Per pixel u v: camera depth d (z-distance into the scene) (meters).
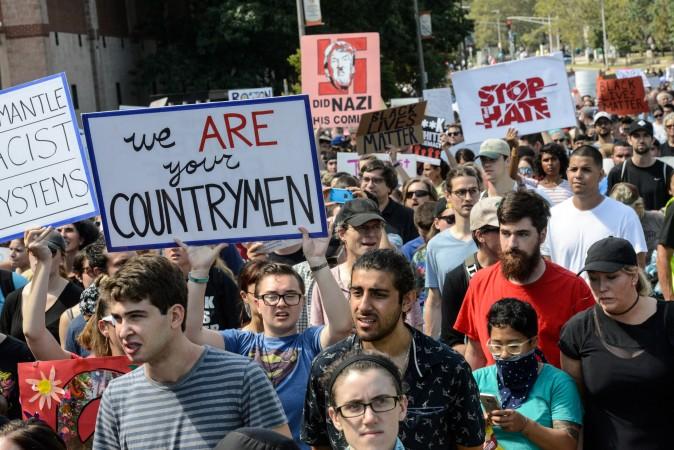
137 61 48.84
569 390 5.91
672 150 15.52
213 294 7.86
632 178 12.91
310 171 5.79
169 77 47.31
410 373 4.98
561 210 8.39
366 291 4.98
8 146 6.97
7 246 10.95
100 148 5.86
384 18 49.09
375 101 16.27
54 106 6.92
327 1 46.06
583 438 6.06
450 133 20.56
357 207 7.56
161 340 4.75
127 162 5.87
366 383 4.12
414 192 11.63
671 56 107.62
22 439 4.57
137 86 48.34
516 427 5.67
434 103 23.70
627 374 5.79
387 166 11.13
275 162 5.80
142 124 5.83
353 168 16.16
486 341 6.50
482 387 6.06
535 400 5.92
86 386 6.02
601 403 5.90
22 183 6.97
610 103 21.84
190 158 5.84
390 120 14.41
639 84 21.61
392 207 11.16
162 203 5.88
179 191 5.87
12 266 9.98
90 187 6.92
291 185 5.81
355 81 16.28
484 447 5.75
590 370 5.90
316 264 5.80
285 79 46.69
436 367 4.99
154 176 5.87
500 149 10.13
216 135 5.82
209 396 4.81
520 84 14.16
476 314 6.63
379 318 4.97
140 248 5.92
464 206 8.34
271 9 45.06
